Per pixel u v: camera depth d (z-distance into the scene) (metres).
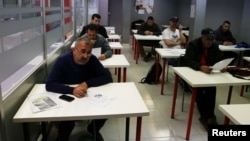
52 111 1.42
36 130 1.99
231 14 5.91
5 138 1.35
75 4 4.75
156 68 3.89
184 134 2.38
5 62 1.38
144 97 3.35
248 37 5.18
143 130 2.43
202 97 2.56
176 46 4.44
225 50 4.09
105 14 8.30
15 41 1.55
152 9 8.94
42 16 2.18
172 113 2.71
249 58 3.44
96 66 1.93
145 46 5.92
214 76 2.26
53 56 2.67
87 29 2.93
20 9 1.61
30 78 1.83
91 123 2.11
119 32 9.05
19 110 1.42
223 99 3.35
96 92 1.75
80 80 1.90
